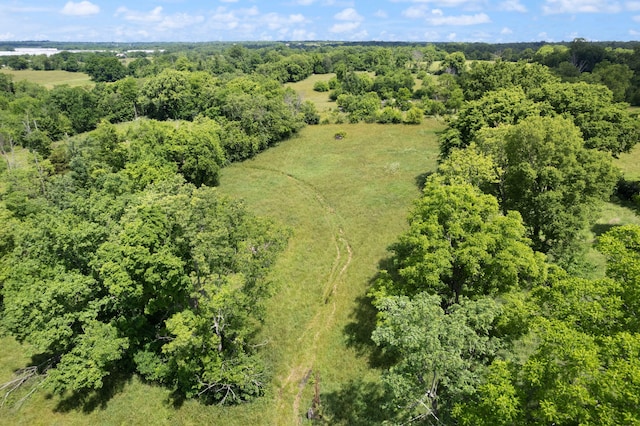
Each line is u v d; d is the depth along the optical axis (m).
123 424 24.97
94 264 25.81
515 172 30.92
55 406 26.33
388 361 27.64
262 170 67.00
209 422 24.70
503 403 13.57
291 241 45.16
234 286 24.41
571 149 30.08
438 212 25.28
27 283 26.81
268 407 25.50
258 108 74.44
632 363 12.51
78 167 45.06
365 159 68.62
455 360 15.09
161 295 25.06
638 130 45.41
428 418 19.59
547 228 29.86
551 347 14.34
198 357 25.09
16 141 72.06
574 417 12.98
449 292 26.22
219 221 27.06
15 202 38.16
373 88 120.19
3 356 31.23
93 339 24.66
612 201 46.47
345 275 38.44
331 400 25.50
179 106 95.19
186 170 58.31
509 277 22.47
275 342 30.88
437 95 106.38
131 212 28.09
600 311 14.84
